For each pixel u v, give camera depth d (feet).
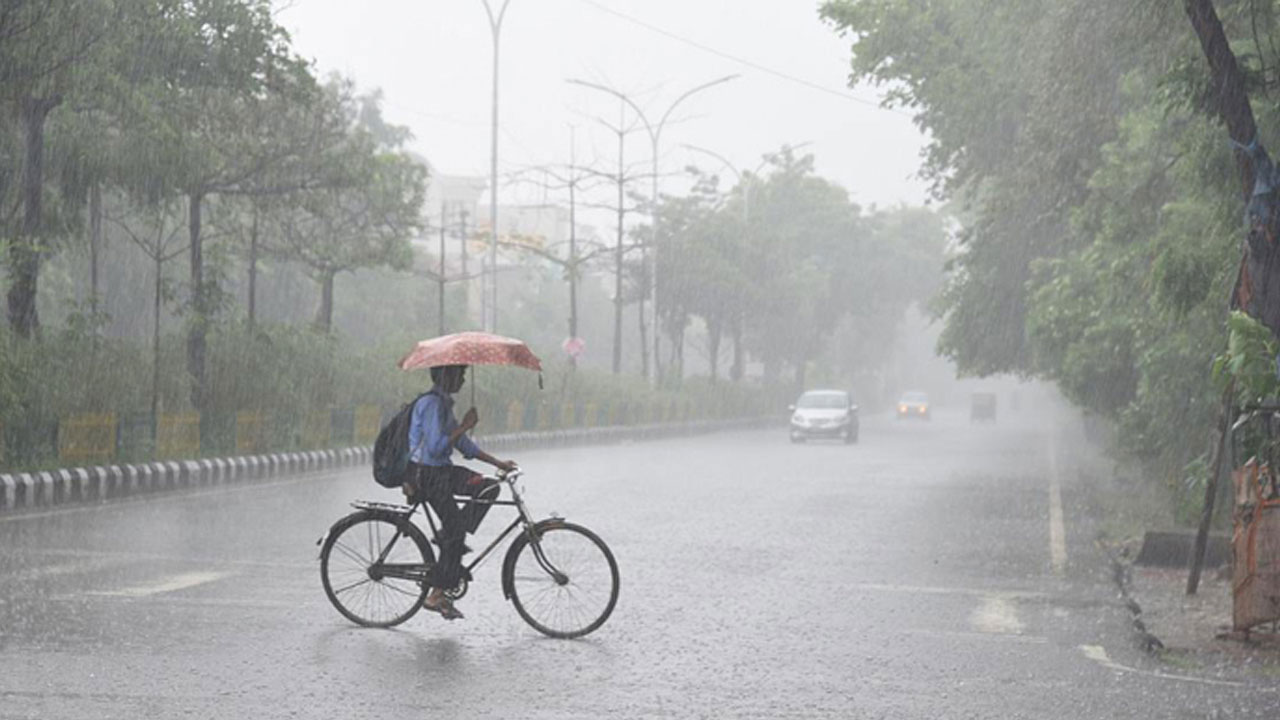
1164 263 60.23
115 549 56.18
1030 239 126.93
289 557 54.44
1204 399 74.13
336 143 127.13
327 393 135.13
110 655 34.32
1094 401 105.40
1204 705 31.73
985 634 41.39
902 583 52.65
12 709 28.55
